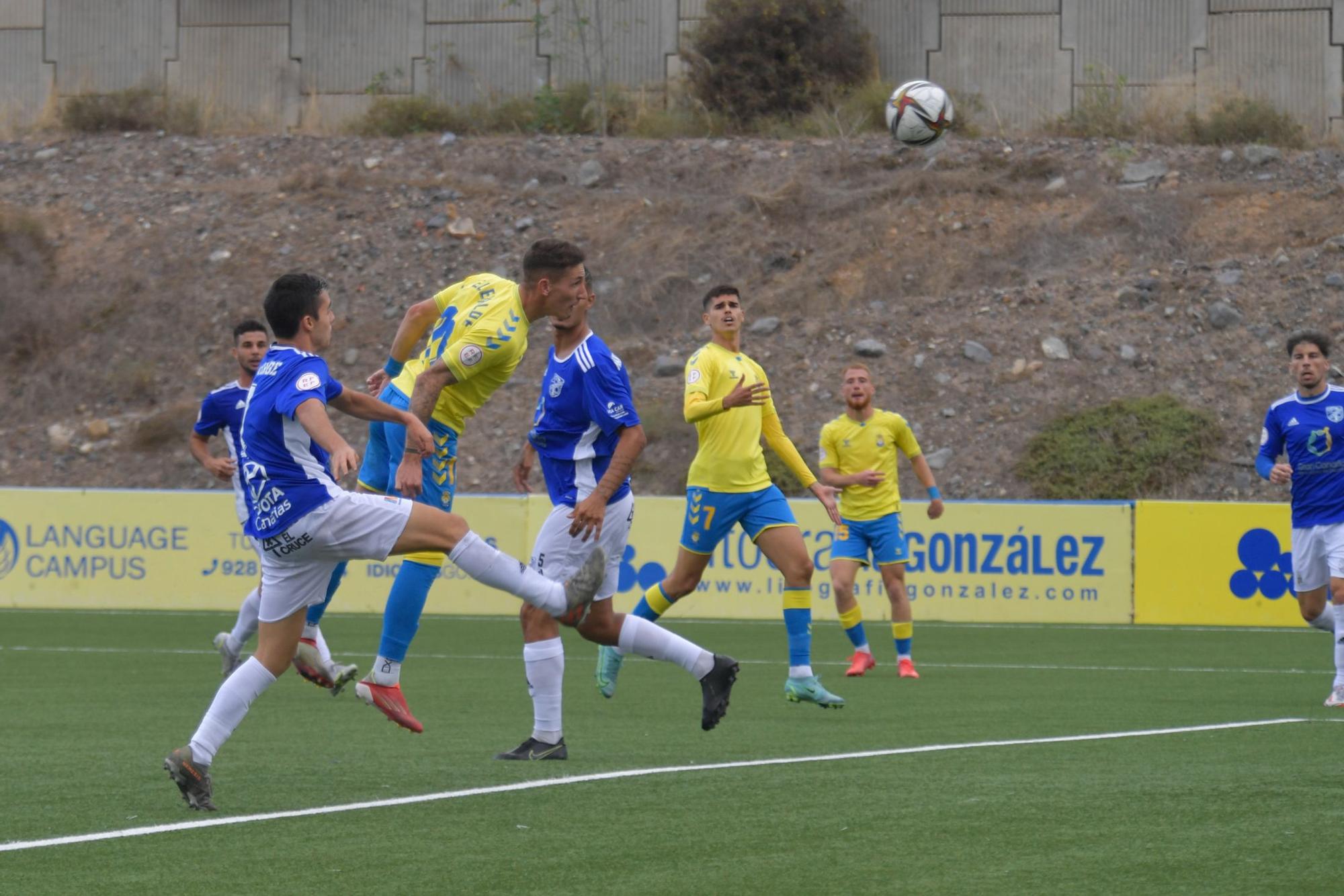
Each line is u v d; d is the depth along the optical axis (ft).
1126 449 196.85
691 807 51.67
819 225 247.70
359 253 250.16
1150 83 270.05
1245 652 126.82
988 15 275.18
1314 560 94.32
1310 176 243.40
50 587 169.89
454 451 72.08
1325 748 67.26
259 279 247.91
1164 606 155.94
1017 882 40.32
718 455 88.17
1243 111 258.37
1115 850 44.50
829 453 110.22
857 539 108.37
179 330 241.96
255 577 167.12
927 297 230.68
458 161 271.08
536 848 44.80
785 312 232.12
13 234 257.14
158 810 51.49
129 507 169.07
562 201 258.98
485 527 164.25
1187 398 205.16
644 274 242.37
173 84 299.99
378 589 165.37
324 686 89.86
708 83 280.92
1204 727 75.25
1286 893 38.96
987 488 195.52
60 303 246.68
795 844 45.37
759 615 160.04
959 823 48.70
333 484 53.83
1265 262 226.17
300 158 276.21
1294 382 205.77
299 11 295.89
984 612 158.10
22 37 304.30
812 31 281.13
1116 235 237.04
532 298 65.98
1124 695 93.91
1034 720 79.82
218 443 223.92
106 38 301.84
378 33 294.66
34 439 226.58
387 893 39.14
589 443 65.46
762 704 88.28
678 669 111.24
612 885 40.11
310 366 53.01
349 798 53.88
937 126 183.93
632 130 280.31
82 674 104.32
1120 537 156.56
